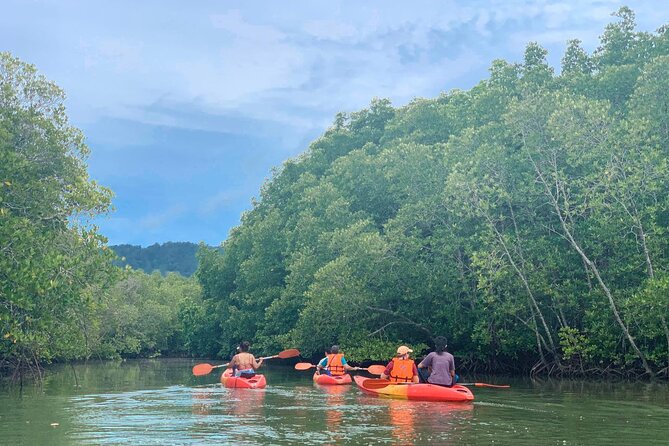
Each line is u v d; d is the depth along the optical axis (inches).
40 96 892.0
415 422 426.9
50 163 877.2
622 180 900.0
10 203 811.4
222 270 2087.8
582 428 408.2
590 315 893.2
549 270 959.0
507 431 391.9
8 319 730.2
